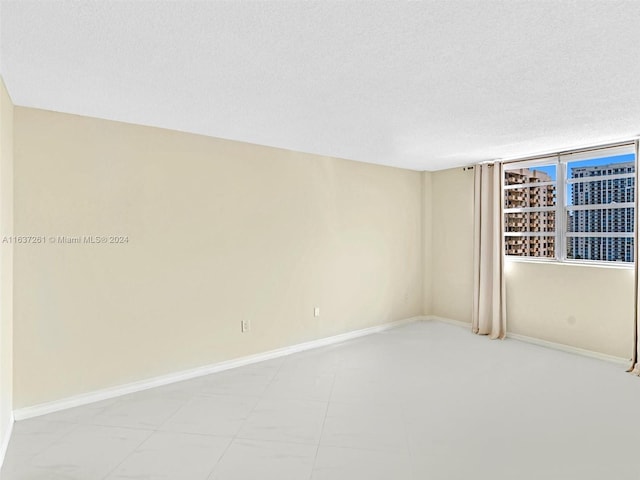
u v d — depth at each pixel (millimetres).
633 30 1865
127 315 3496
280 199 4559
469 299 5789
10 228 2834
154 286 3643
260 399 3352
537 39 1963
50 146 3121
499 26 1833
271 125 3570
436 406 3203
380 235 5668
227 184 4117
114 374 3428
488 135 3936
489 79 2494
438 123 3508
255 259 4348
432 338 5273
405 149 4625
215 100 2896
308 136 3996
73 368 3232
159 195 3666
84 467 2375
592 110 3131
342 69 2334
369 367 4148
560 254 4859
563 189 4820
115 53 2125
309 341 4855
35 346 3062
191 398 3377
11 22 1788
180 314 3803
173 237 3754
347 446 2602
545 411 3107
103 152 3365
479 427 2852
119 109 3113
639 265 4020
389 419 2982
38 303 3076
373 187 5570
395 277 5883
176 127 3652
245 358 4258
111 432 2797
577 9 1682
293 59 2197
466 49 2074
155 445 2623
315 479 2250
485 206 5387
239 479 2254
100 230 3354
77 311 3252
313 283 4891
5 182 2602
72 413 3098
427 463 2400
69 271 3213
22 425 2896
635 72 2379
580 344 4582
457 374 3936
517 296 5219
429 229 6266
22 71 2365
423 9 1681
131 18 1758
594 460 2430
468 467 2357
